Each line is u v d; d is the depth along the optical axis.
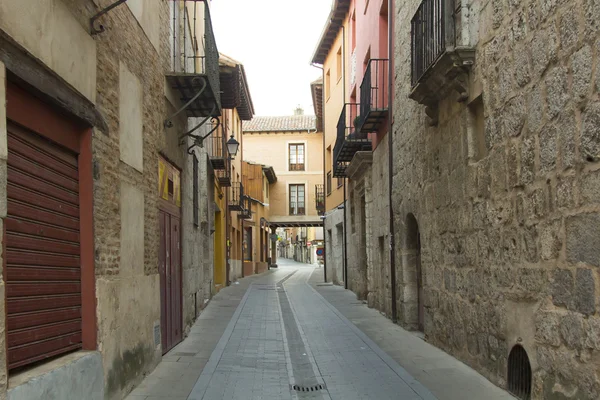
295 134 40.53
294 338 9.70
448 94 7.34
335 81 23.16
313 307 14.90
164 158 8.05
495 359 5.94
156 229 7.34
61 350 4.50
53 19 4.19
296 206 40.44
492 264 5.96
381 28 12.99
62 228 4.61
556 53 4.43
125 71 6.02
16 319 3.85
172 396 5.65
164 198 8.02
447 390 5.79
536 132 4.84
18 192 3.93
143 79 6.77
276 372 6.99
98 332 4.94
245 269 33.59
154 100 7.34
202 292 13.84
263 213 39.03
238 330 10.52
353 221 19.05
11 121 3.81
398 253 10.88
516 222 5.31
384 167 12.63
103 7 5.29
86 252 4.94
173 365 7.16
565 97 4.30
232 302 16.22
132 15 6.31
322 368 7.19
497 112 5.70
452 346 7.52
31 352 4.04
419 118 9.04
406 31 10.03
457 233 7.14
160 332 7.38
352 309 14.31
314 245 58.88
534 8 4.81
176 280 8.88
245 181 35.53
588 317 4.03
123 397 5.56
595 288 3.93
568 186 4.29
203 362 7.37
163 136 7.84
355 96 18.41
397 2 10.87
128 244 5.98
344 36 20.64
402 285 10.56
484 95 6.02
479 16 6.12
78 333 4.82
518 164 5.23
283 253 109.94
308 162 40.41
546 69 4.62
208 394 5.83
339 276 24.28
